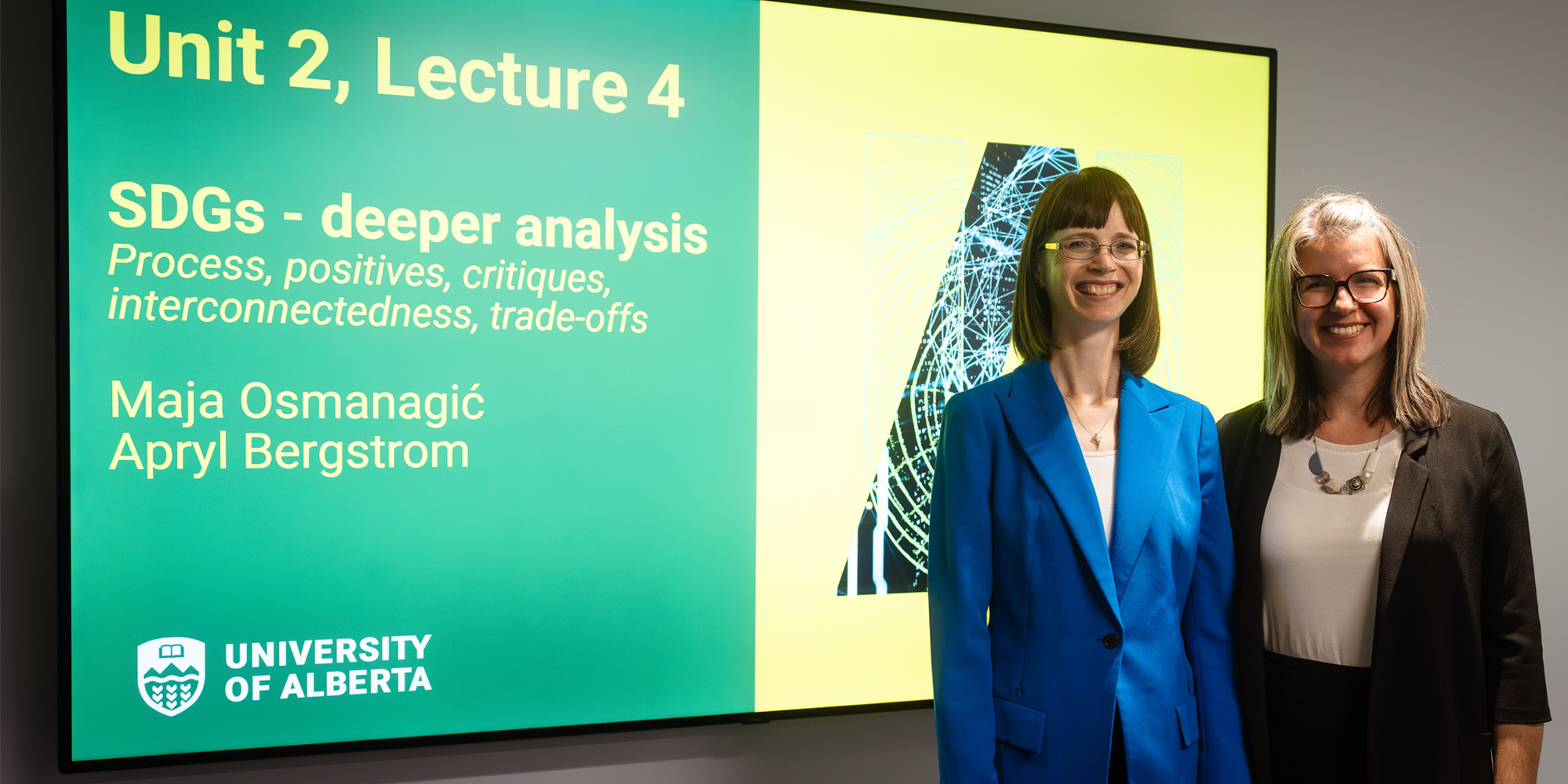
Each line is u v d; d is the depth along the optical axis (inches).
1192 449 49.7
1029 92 74.4
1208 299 77.5
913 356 72.7
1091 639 46.5
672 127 68.7
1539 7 85.5
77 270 60.2
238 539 62.6
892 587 72.5
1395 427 48.8
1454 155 84.4
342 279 63.9
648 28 68.2
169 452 61.6
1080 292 49.4
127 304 60.9
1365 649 46.9
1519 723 45.9
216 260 62.1
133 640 61.2
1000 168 74.0
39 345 61.2
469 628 65.9
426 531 65.2
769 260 70.3
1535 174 85.6
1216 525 49.7
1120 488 48.2
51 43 61.2
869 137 71.8
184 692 62.0
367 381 64.3
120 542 61.0
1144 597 47.3
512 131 66.2
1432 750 45.1
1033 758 46.1
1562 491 85.4
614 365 67.9
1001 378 51.9
